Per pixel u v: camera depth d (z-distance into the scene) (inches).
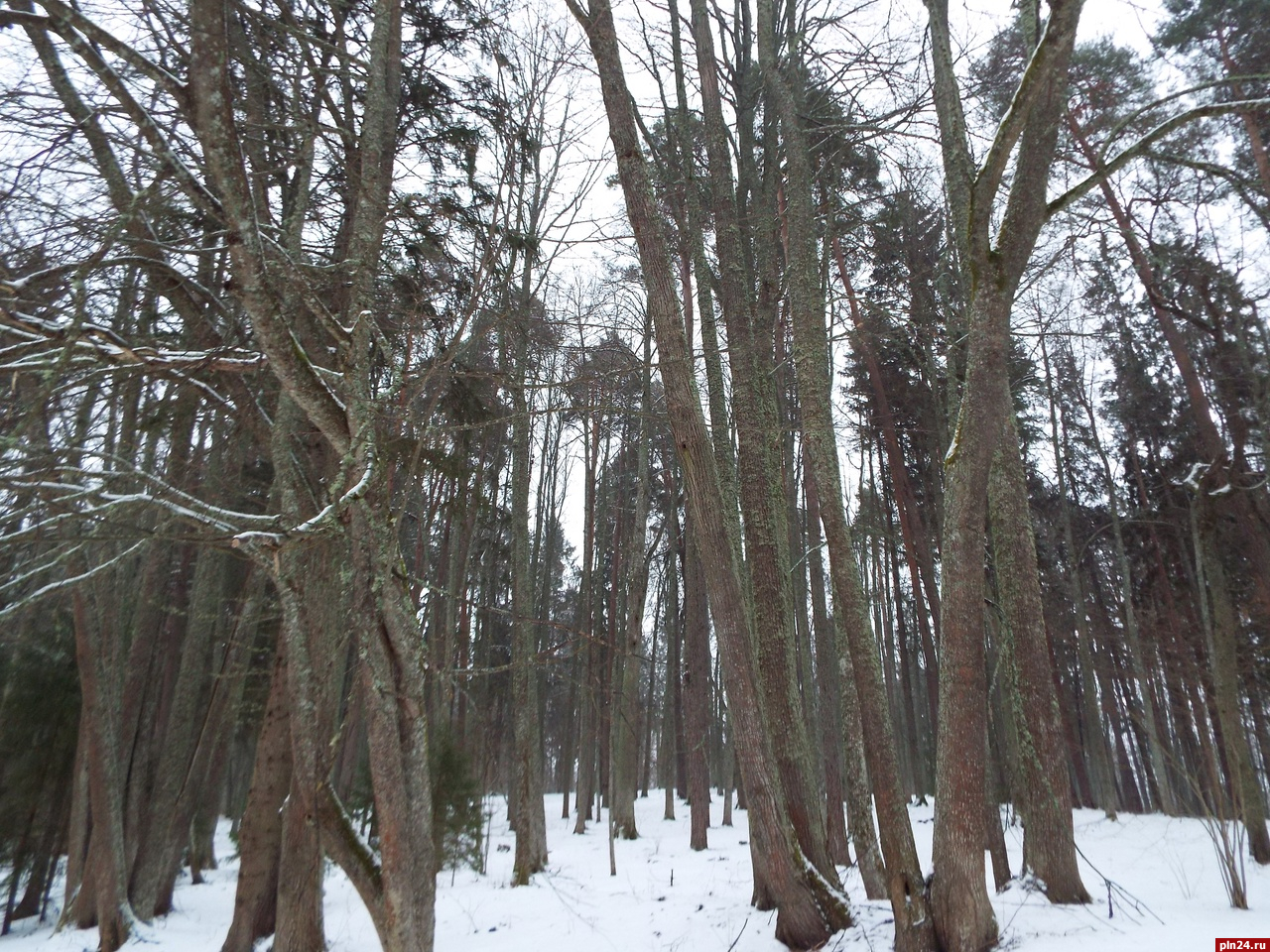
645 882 503.5
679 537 1128.2
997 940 242.4
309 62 255.4
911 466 906.1
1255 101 227.8
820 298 399.9
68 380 260.2
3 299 181.8
